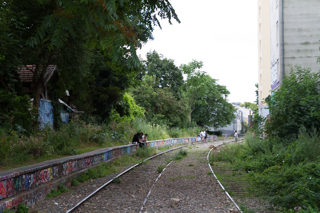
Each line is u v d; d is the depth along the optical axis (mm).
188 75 61625
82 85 23656
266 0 35969
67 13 6688
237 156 19719
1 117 15617
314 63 24203
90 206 8156
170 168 16438
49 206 8070
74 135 20953
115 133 27844
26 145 13648
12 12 15484
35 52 19078
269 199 8070
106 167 15820
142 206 8164
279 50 24703
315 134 14125
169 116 49125
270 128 18391
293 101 17203
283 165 11750
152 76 50125
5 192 7168
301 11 24578
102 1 6496
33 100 20562
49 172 9828
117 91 31172
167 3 8320
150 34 23812
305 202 7355
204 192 10070
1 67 17156
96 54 24500
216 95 70875
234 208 7930
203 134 50312
